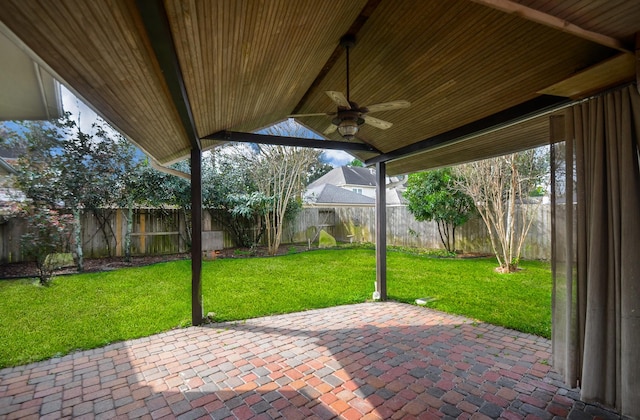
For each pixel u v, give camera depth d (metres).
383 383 2.58
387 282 5.97
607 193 2.01
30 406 2.29
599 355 2.03
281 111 4.07
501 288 5.47
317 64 2.98
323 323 3.94
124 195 7.68
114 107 2.31
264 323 3.95
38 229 5.89
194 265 3.88
